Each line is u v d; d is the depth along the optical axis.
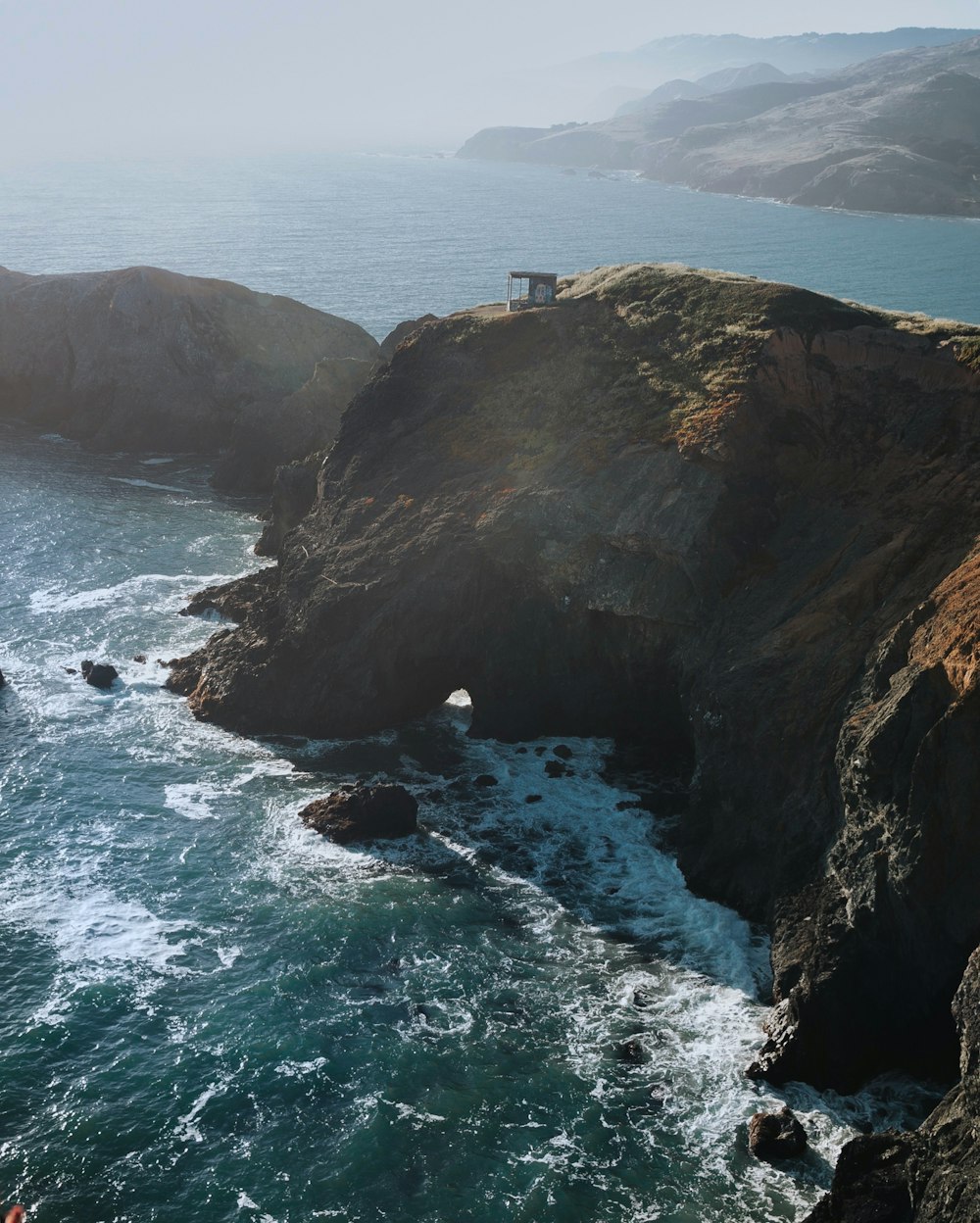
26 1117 31.41
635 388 58.50
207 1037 34.56
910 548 45.72
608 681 52.72
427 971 37.69
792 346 55.84
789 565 49.16
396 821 45.41
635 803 48.16
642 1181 29.91
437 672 55.31
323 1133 31.25
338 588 55.53
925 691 34.56
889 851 34.12
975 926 32.06
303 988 36.75
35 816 46.06
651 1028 35.41
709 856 42.94
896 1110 32.50
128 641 62.56
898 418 52.44
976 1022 27.81
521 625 53.25
